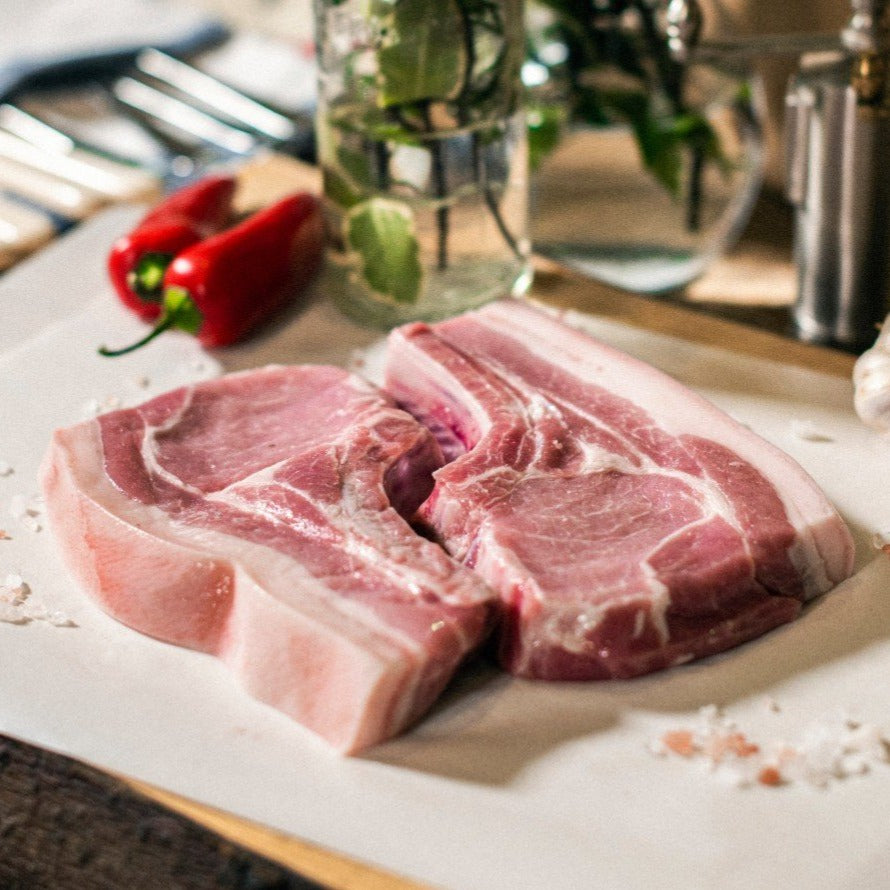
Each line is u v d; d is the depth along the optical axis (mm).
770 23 937
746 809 661
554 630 690
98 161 1021
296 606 684
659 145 875
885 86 809
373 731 679
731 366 840
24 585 745
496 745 682
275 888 654
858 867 645
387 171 827
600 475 739
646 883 642
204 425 778
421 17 793
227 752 684
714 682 698
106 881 676
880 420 775
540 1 863
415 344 800
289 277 886
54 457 751
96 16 1218
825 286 858
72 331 884
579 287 897
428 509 740
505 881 644
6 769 687
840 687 695
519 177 860
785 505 725
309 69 1139
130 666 714
